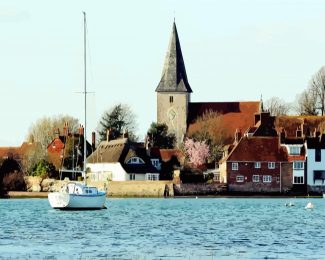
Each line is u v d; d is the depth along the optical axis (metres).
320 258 165.75
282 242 192.00
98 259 163.25
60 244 187.75
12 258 163.88
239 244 188.00
